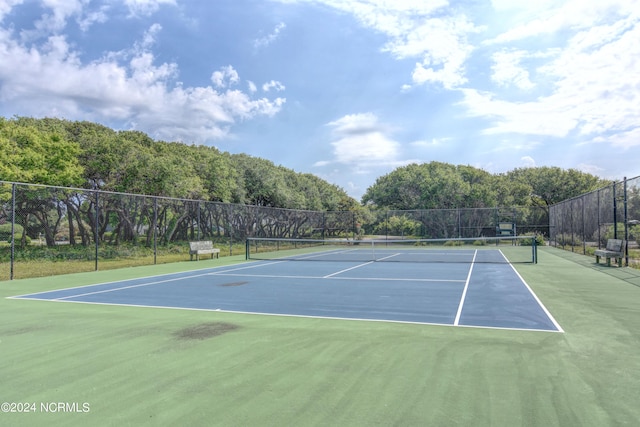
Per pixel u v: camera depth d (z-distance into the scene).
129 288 11.38
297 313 7.76
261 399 3.88
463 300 8.98
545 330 6.30
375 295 9.73
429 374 4.46
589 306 8.20
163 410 3.69
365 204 49.91
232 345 5.66
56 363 5.02
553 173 49.75
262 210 28.52
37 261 18.31
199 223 22.36
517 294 9.70
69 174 24.25
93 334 6.37
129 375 4.57
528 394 3.91
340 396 3.92
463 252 25.28
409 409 3.63
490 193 37.97
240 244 26.22
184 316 7.61
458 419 3.43
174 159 29.12
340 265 17.72
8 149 21.64
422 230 33.53
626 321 6.88
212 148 42.16
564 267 15.69
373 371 4.57
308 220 33.75
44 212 18.84
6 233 17.89
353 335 6.10
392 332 6.25
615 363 4.76
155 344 5.77
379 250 28.20
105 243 20.39
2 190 17.84
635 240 16.41
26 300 9.62
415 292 10.12
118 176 27.81
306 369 4.68
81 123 33.00
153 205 20.56
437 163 50.69
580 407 3.63
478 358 4.96
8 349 5.61
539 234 33.00
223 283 12.18
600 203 19.41
